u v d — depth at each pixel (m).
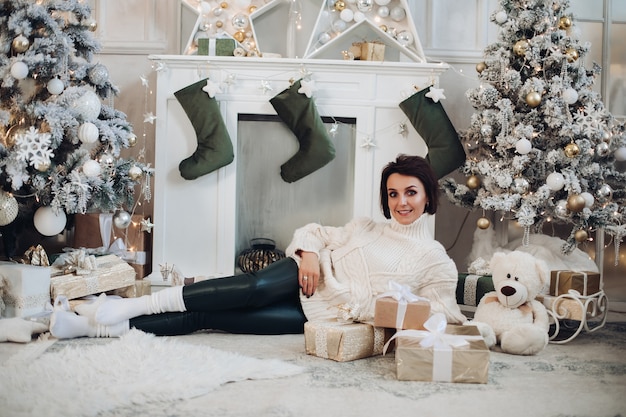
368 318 2.38
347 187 3.44
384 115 3.41
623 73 3.81
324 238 2.60
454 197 3.38
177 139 3.41
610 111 3.81
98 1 3.79
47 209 2.98
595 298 2.66
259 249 3.38
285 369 2.02
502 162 3.16
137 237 3.36
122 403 1.68
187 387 1.80
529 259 2.52
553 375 2.10
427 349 1.97
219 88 3.33
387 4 3.59
